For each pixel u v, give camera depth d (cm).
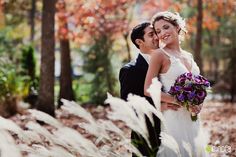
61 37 1520
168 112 457
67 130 337
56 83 2827
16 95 1352
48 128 975
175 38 469
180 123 455
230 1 1869
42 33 1198
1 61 1496
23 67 1747
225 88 2222
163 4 1862
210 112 1462
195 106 446
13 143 263
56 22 1554
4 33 2820
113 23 1762
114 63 1927
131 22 2061
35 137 342
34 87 1645
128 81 465
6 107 1267
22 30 2975
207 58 3616
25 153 427
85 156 339
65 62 1666
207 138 390
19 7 2558
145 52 481
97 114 1323
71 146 344
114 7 1647
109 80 1884
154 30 474
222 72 2434
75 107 348
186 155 450
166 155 448
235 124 1120
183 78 439
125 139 363
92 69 1909
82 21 1449
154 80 370
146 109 357
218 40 3206
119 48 2175
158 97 365
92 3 1433
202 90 439
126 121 352
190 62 476
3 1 1567
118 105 348
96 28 1717
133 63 475
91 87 1866
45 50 1196
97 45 1917
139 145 454
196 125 466
